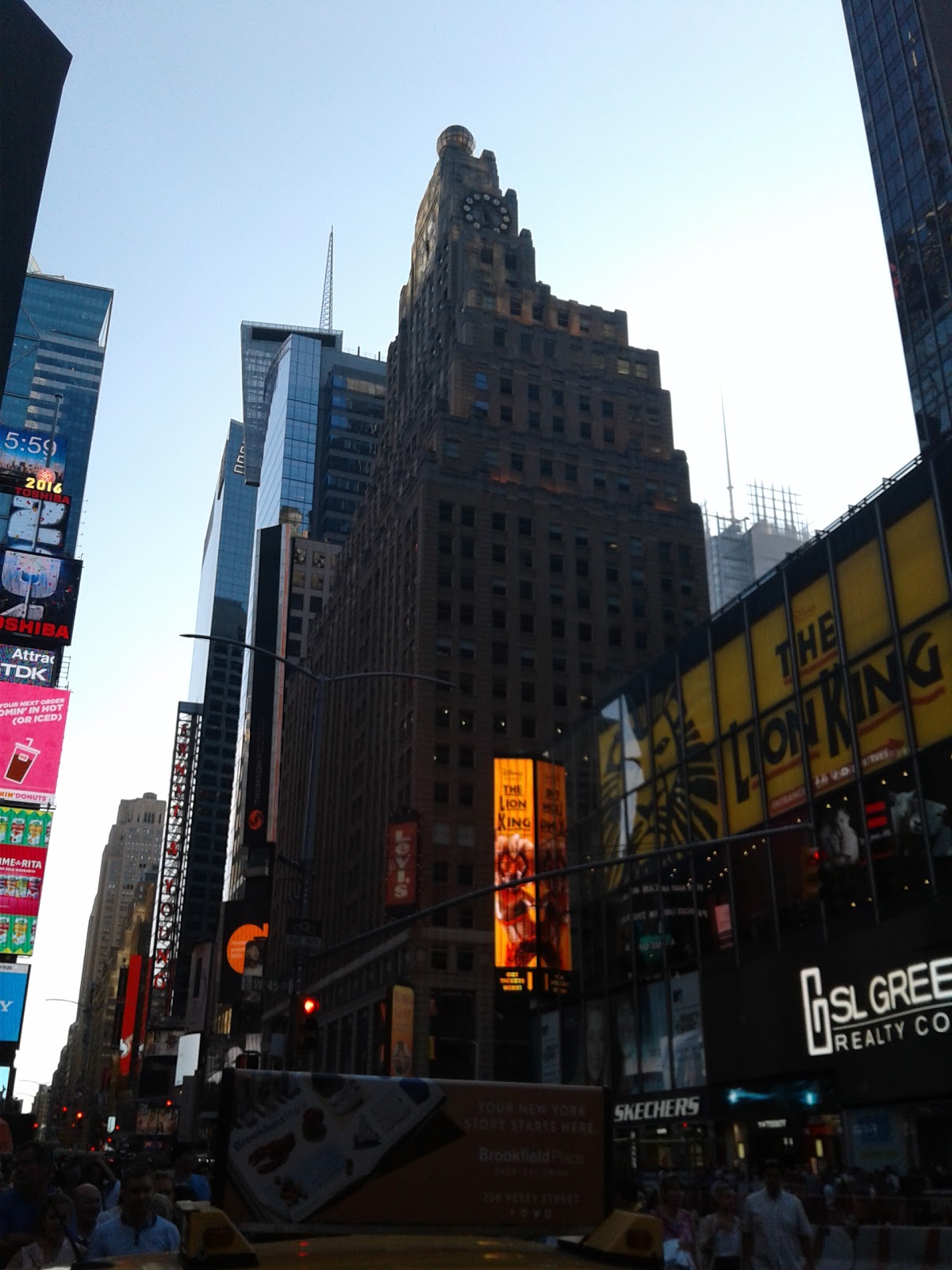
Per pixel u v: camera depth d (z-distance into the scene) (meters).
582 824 61.81
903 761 39.91
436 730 96.44
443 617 100.81
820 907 42.59
